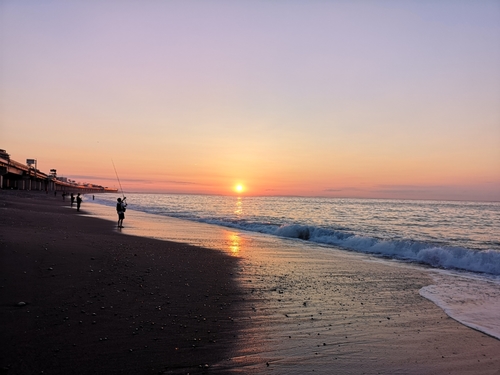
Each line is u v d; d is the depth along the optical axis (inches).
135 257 460.4
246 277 406.6
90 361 183.3
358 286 397.7
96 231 768.3
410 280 443.2
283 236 950.4
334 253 659.4
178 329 235.1
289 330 251.1
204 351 207.5
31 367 172.2
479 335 258.8
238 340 226.8
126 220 1197.7
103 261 405.1
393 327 269.4
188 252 560.4
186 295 313.3
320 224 1398.9
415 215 2214.6
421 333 259.3
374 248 724.7
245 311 284.8
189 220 1406.3
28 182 4785.9
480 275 495.5
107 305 265.0
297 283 394.9
